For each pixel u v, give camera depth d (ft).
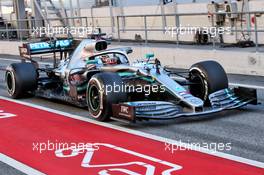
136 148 21.83
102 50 30.73
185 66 51.06
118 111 25.31
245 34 57.88
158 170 18.67
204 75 28.04
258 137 22.90
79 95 29.73
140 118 24.35
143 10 73.31
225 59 46.75
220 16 60.03
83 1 85.05
